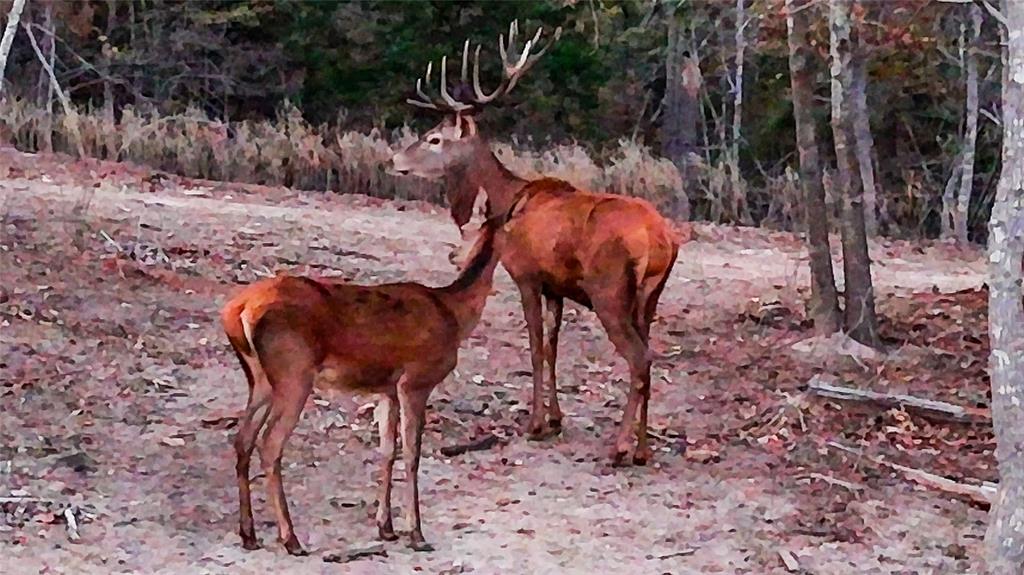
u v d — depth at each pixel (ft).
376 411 25.45
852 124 41.98
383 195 74.18
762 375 38.58
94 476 26.86
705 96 110.11
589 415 34.01
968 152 92.84
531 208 31.09
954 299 50.34
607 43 107.96
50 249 44.01
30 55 96.07
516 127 106.42
